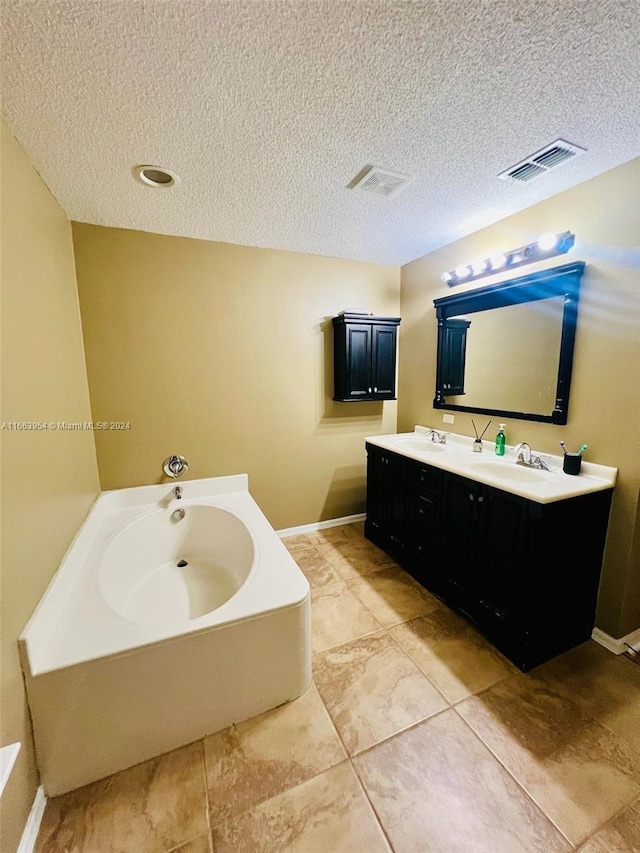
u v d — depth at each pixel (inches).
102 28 38.7
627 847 41.9
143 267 95.0
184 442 105.7
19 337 51.4
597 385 73.4
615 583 72.1
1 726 38.7
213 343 105.4
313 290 117.1
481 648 73.0
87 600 60.3
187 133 56.4
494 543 72.9
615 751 52.7
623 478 70.0
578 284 75.0
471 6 37.6
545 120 55.1
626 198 66.6
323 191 75.3
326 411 124.9
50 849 42.4
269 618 57.2
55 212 74.5
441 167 67.4
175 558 100.4
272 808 46.3
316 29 39.5
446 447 105.4
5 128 51.7
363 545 117.3
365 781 49.2
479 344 100.5
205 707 55.1
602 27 39.9
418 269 121.9
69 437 73.9
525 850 41.8
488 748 53.3
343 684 64.7
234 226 92.4
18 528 46.8
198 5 36.6
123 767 51.0
